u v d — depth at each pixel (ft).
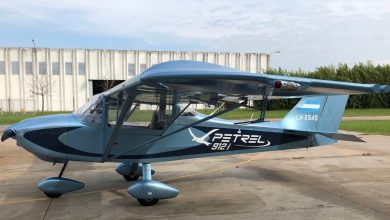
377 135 44.70
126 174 21.08
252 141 20.18
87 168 25.22
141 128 17.81
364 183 20.80
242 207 16.24
